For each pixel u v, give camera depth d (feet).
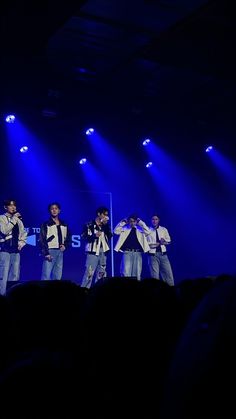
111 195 39.37
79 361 2.22
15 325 3.87
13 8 21.58
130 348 3.36
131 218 32.17
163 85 32.96
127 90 33.37
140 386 3.18
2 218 27.63
